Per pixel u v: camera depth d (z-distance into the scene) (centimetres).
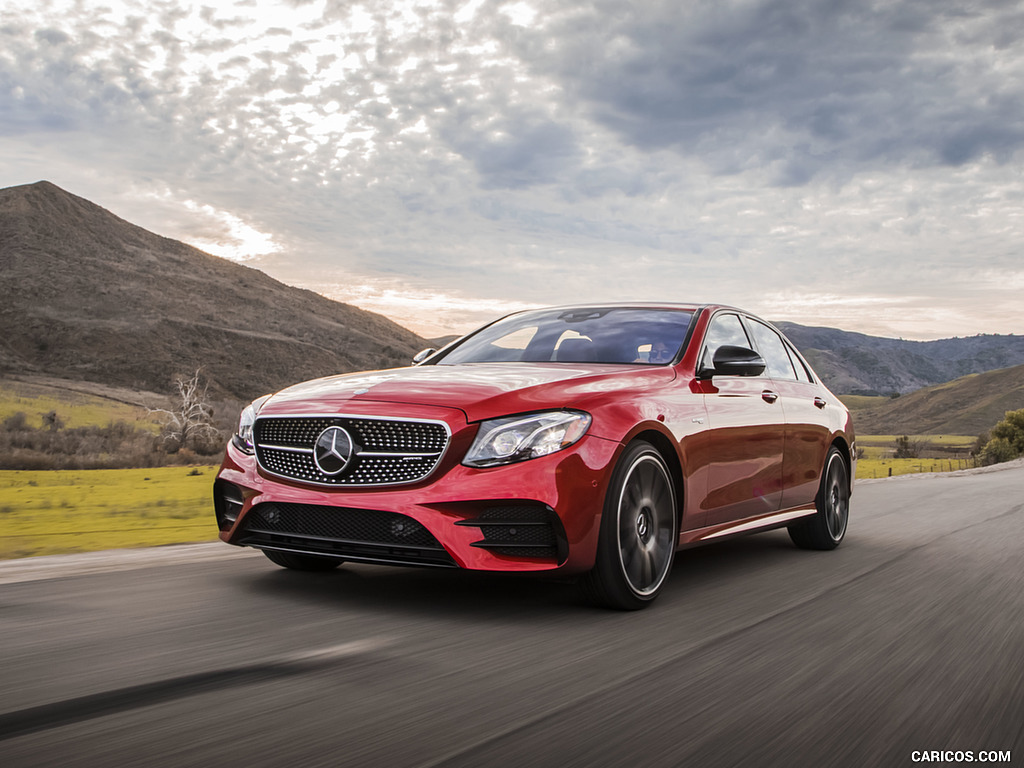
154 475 2677
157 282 17125
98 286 15962
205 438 6084
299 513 348
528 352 450
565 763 184
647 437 365
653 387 381
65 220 19525
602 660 269
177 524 765
